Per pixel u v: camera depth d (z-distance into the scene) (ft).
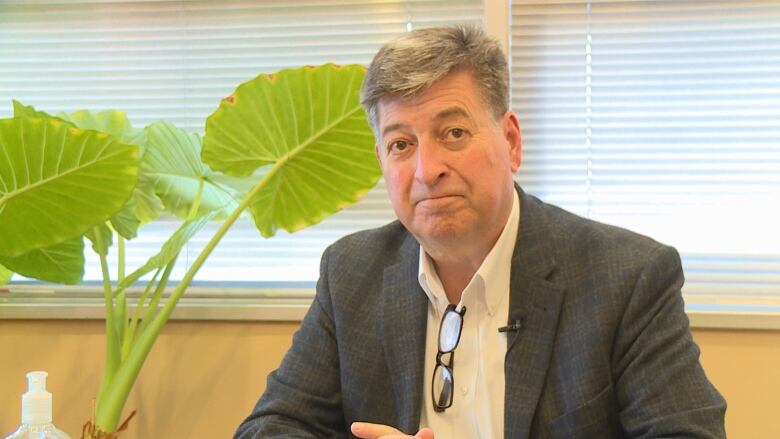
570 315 4.79
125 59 7.69
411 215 4.73
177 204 7.22
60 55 7.75
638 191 7.14
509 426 4.67
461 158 4.55
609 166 7.18
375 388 5.23
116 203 6.00
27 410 5.39
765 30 6.97
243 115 6.35
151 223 7.72
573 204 7.23
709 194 7.06
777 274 6.92
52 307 7.52
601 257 4.87
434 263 5.17
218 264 7.66
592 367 4.60
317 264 7.58
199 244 7.65
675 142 7.10
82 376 7.55
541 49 7.25
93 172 5.83
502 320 4.97
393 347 5.21
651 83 7.12
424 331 5.19
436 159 4.54
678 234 7.08
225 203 7.29
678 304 4.72
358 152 6.60
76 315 7.52
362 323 5.38
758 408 6.81
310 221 6.84
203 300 7.54
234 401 7.40
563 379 4.69
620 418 4.61
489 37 4.71
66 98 7.77
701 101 7.06
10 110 7.84
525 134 7.29
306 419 5.34
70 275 7.02
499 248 4.92
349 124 6.45
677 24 7.07
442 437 5.02
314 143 6.53
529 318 4.85
